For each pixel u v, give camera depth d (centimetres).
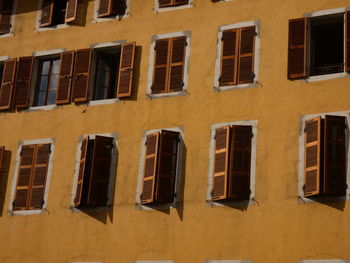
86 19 3089
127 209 2772
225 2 2866
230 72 2767
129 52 2941
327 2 2709
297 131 2606
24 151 3005
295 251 2495
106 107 2933
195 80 2817
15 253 2894
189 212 2673
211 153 2705
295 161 2578
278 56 2720
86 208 2838
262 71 2723
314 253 2472
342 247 2442
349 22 2639
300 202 2531
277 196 2567
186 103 2803
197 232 2642
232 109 2725
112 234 2769
